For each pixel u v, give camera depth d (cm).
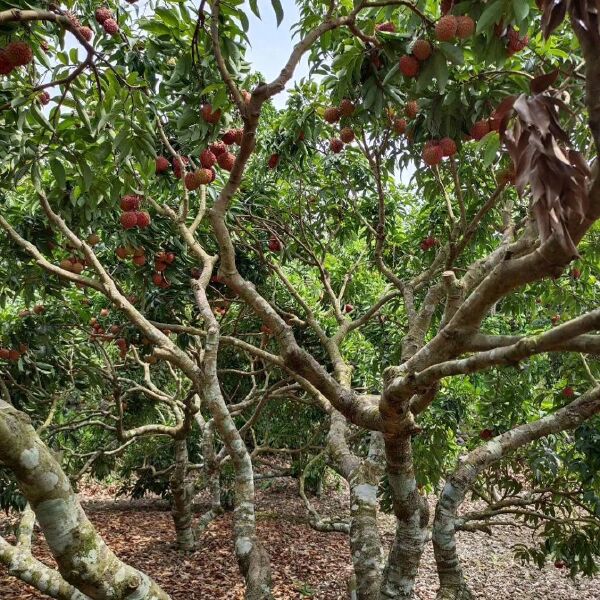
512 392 580
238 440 327
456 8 238
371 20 279
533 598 675
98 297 693
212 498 651
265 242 586
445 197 409
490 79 296
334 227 631
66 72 294
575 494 518
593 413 310
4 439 133
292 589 618
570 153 100
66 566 142
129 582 149
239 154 229
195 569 646
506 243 307
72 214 422
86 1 344
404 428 213
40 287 523
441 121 305
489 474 588
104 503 999
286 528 848
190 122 287
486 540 881
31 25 271
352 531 321
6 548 206
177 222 388
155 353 338
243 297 251
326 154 566
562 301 541
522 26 205
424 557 768
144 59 334
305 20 295
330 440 386
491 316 739
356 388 660
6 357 565
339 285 707
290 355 236
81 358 671
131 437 626
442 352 168
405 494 278
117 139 295
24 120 283
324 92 425
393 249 642
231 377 838
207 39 274
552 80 105
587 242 484
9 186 362
